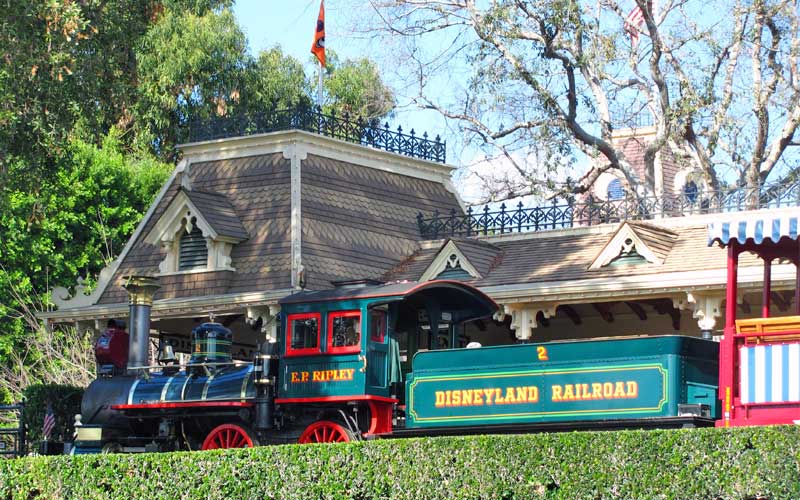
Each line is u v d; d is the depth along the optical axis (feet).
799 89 106.11
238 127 99.14
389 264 95.25
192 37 150.71
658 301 86.22
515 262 89.81
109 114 88.02
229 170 98.02
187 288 93.86
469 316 75.05
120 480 66.39
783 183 100.89
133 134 158.51
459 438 56.95
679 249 83.10
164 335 98.89
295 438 72.79
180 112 153.69
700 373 60.13
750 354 56.95
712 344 60.90
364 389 69.31
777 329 56.65
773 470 49.37
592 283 82.07
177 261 95.45
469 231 96.27
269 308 89.20
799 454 48.98
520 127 112.57
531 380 63.31
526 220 93.97
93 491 66.95
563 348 62.44
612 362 60.80
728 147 112.68
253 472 62.59
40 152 82.79
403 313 73.87
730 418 57.16
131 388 78.13
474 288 73.67
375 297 70.08
